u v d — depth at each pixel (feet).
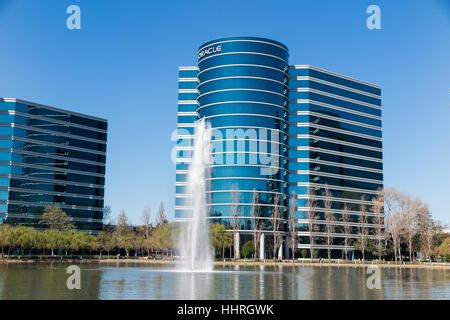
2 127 586.86
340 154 621.72
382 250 537.24
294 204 544.21
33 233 406.62
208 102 544.62
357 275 252.01
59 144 627.05
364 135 650.02
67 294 137.49
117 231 517.14
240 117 530.27
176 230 468.34
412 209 506.48
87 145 655.76
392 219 507.30
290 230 555.28
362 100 653.71
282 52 561.84
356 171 634.02
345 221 586.86
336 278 222.48
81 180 644.27
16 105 591.78
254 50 541.75
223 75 538.88
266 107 537.24
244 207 521.24
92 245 456.45
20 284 165.07
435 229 528.22
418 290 164.76
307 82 601.21
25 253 474.08
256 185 525.34
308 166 588.09
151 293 141.90
